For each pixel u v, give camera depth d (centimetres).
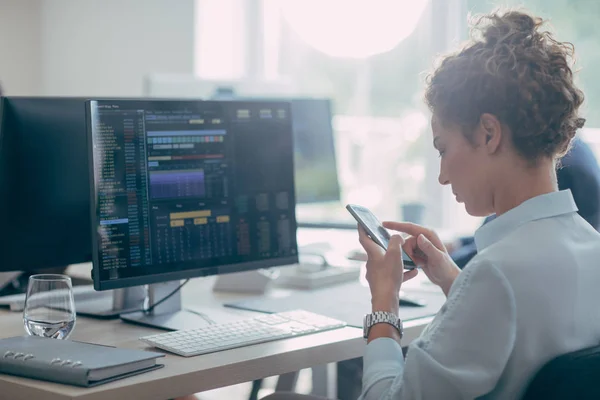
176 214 164
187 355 135
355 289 206
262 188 180
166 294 172
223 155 173
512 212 114
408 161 436
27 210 170
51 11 501
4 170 167
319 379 259
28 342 132
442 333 107
